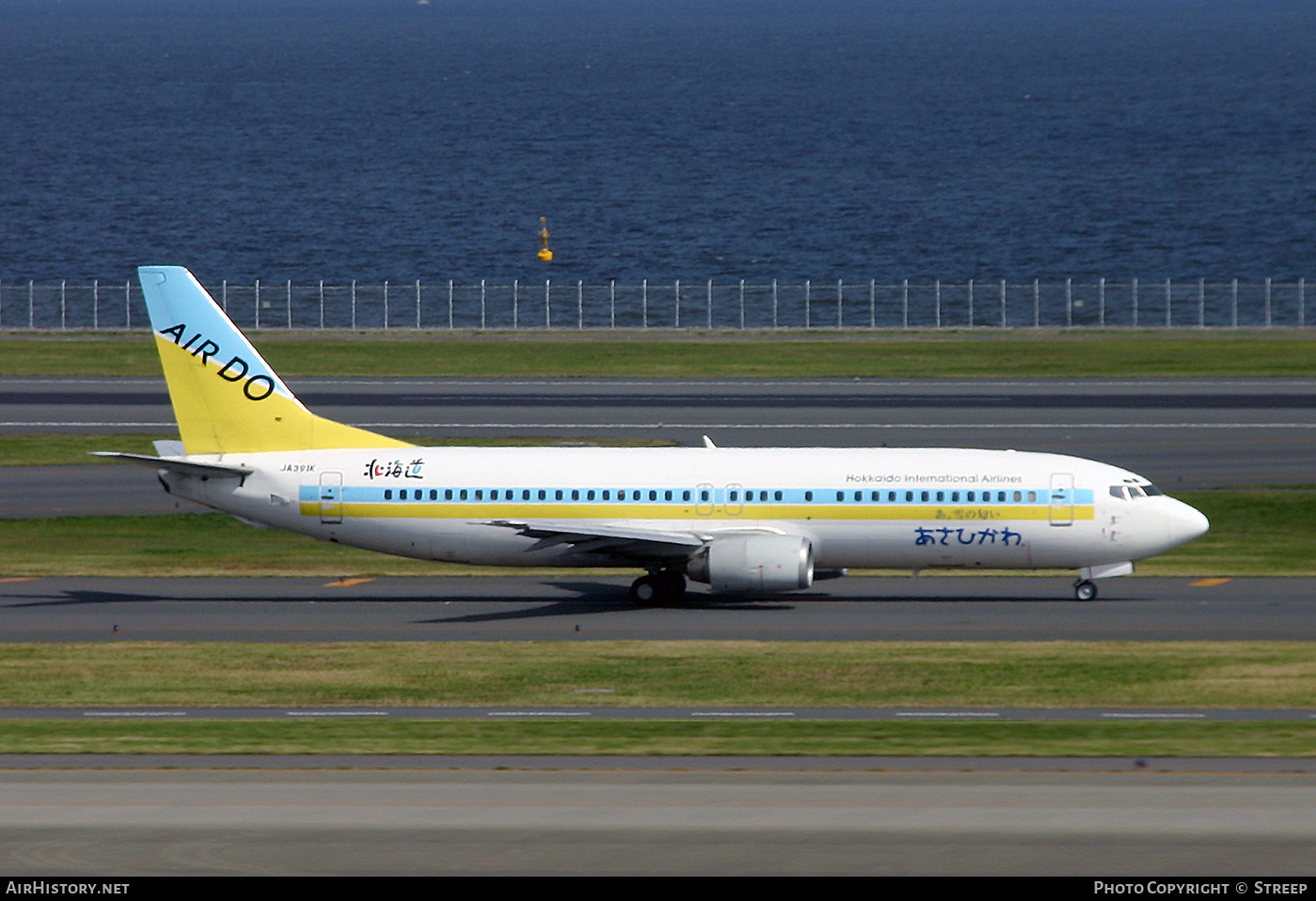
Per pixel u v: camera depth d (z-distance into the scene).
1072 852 106.44
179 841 109.31
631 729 149.38
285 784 124.88
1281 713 157.75
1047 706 162.25
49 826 112.69
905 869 103.19
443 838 109.88
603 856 106.00
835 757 135.00
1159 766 131.25
